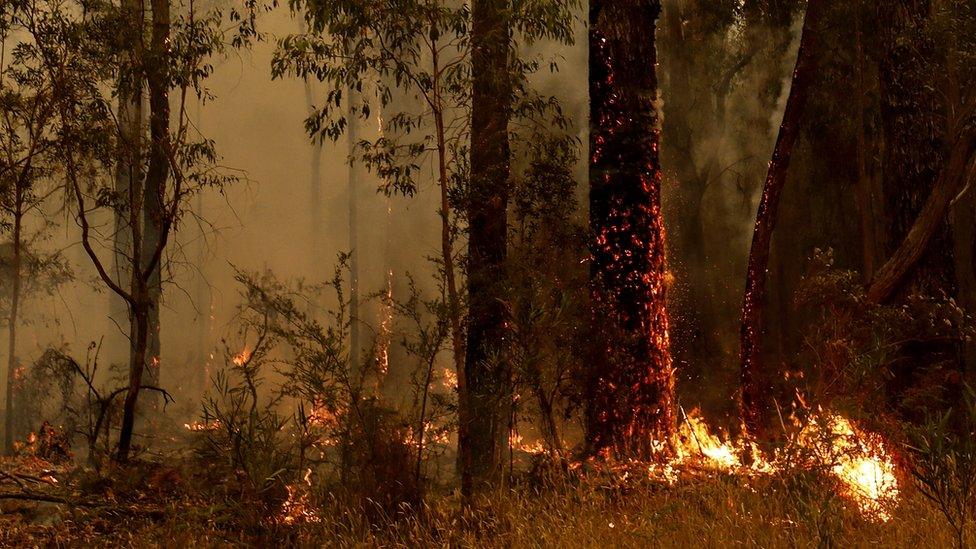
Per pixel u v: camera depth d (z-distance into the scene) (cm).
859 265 1909
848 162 1836
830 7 1523
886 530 698
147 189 1455
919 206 1203
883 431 816
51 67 1134
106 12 1168
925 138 1203
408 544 736
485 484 856
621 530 699
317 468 828
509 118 1101
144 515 802
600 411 1028
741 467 885
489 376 892
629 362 1036
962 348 1164
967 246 1655
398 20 939
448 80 993
